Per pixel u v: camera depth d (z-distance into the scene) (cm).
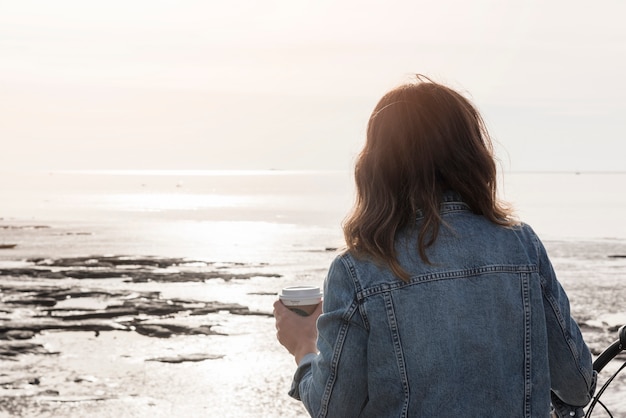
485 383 173
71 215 12594
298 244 6406
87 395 1769
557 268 3916
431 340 171
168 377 1941
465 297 175
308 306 196
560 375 191
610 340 2058
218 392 1786
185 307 3055
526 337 179
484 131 192
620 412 930
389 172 183
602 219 9262
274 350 2256
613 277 3503
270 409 1644
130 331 2561
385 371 172
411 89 188
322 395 177
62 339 2428
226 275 4175
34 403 1705
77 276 4147
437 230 178
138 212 13688
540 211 11462
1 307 3045
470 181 182
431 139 183
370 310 173
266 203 18825
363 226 181
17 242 6731
